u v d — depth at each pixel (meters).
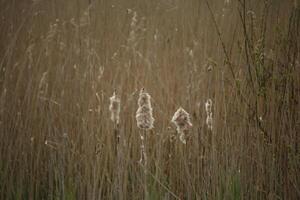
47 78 14.02
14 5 21.03
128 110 11.89
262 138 10.21
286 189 9.75
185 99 11.99
